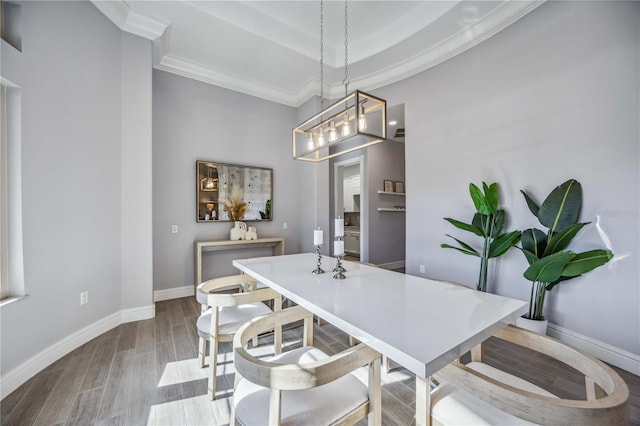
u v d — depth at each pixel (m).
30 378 1.83
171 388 1.73
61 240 2.15
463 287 1.56
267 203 4.39
